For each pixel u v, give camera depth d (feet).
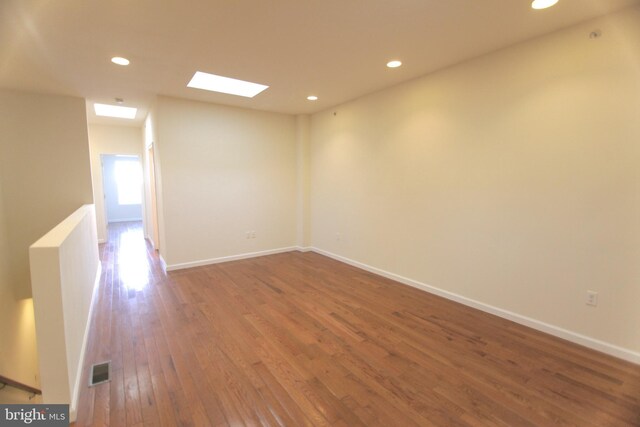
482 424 5.95
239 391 6.91
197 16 7.42
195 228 16.10
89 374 7.52
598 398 6.59
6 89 12.76
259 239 18.26
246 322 10.16
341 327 9.80
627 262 7.70
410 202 12.98
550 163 8.80
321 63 10.56
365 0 6.86
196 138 15.64
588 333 8.43
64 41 8.57
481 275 10.72
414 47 9.38
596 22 7.77
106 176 33.32
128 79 11.83
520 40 9.02
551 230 8.92
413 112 12.48
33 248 5.76
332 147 17.06
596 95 7.89
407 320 10.21
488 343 8.75
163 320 10.31
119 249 20.59
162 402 6.58
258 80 12.28
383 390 6.93
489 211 10.30
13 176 13.10
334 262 17.01
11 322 12.48
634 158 7.45
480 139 10.34
